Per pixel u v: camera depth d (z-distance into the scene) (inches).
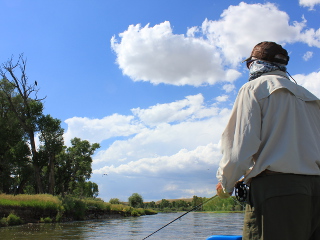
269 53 62.3
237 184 57.9
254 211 52.4
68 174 1467.8
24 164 1214.3
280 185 48.9
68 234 452.4
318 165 51.4
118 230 544.1
